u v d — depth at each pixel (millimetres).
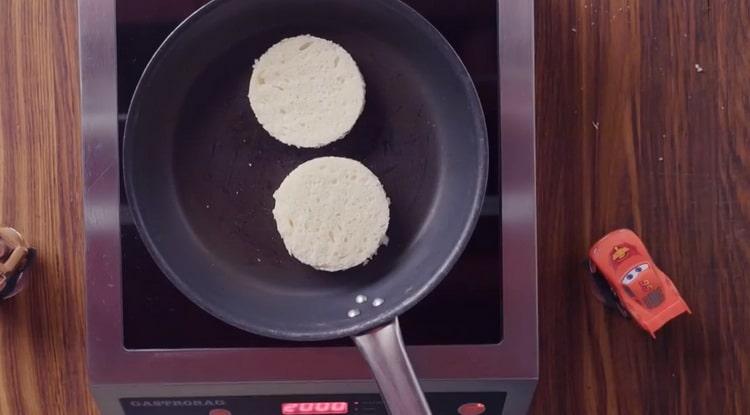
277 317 630
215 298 631
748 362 749
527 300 662
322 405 687
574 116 743
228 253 665
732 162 744
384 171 674
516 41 660
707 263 749
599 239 740
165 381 662
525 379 664
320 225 659
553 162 745
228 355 662
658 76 742
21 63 728
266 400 680
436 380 666
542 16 740
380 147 674
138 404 677
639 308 704
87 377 718
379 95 675
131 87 659
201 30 638
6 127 730
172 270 607
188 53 648
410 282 642
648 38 740
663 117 743
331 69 664
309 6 654
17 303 735
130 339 663
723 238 749
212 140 672
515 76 659
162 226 651
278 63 664
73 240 736
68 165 733
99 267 656
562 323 747
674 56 741
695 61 741
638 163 744
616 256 708
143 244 662
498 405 687
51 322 737
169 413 686
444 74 650
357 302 651
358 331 585
